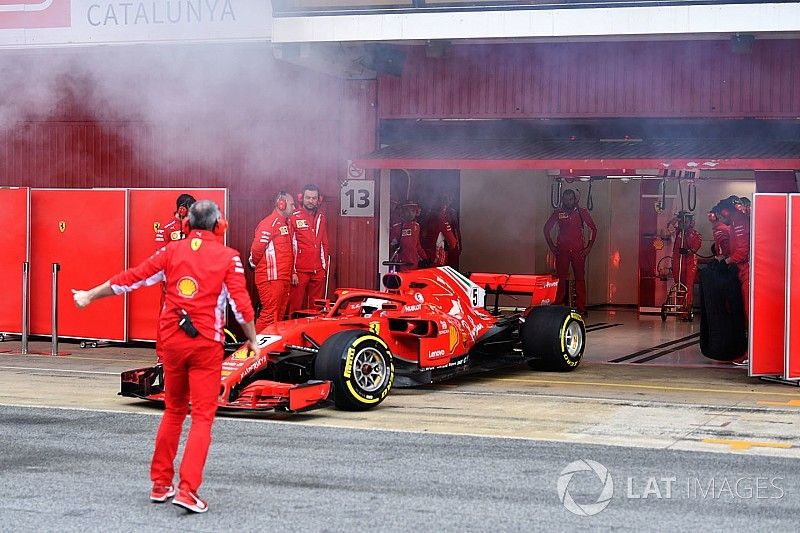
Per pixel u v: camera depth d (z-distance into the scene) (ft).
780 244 36.96
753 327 36.96
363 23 41.55
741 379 38.58
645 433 27.86
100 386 36.35
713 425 29.07
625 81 47.42
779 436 27.50
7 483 22.34
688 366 42.29
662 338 52.90
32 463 24.22
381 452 25.36
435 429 28.40
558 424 29.22
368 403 31.24
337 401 30.91
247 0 43.42
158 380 32.58
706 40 45.88
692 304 63.16
